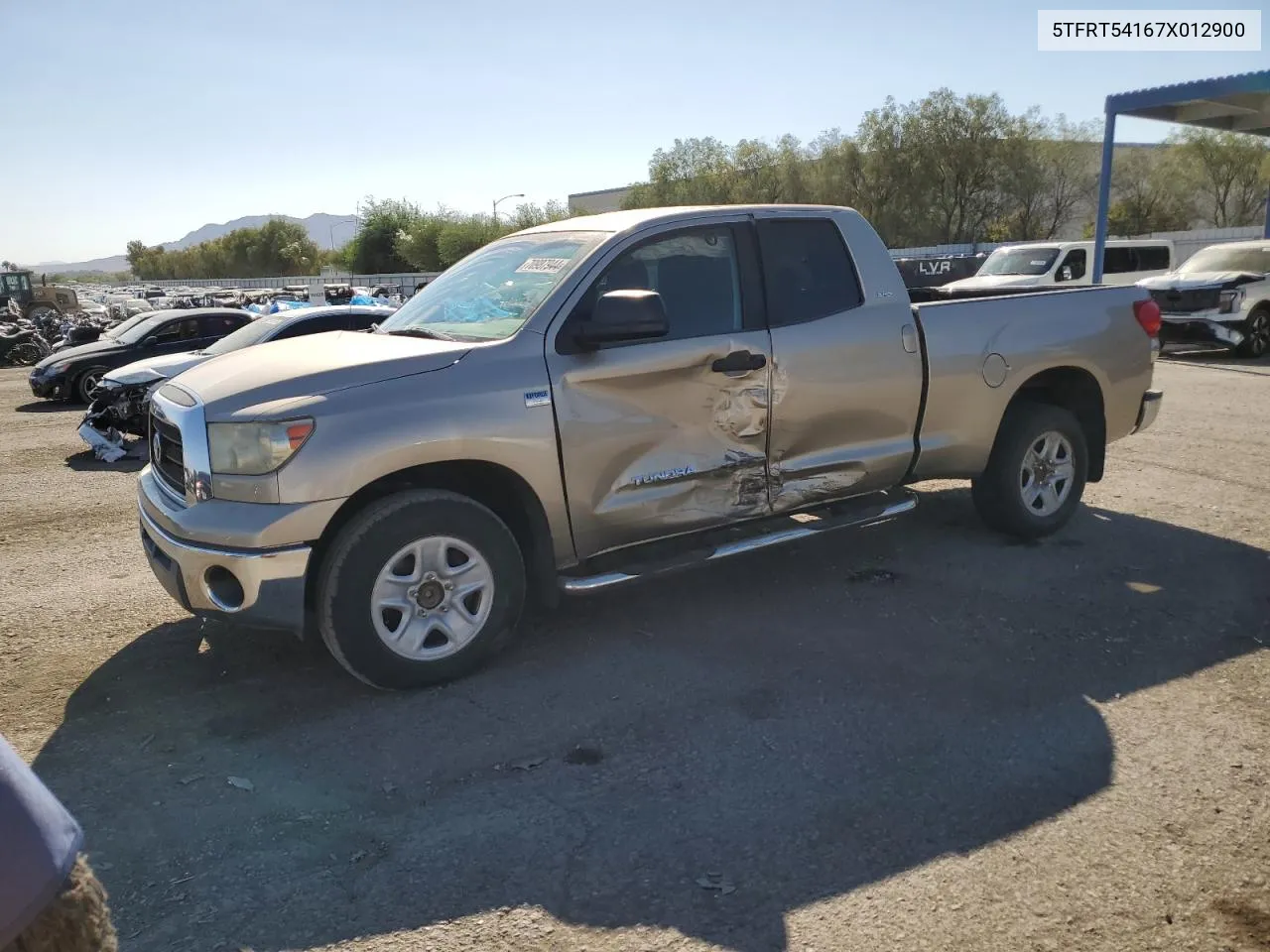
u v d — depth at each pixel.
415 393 3.85
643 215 4.65
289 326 10.60
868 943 2.49
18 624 4.94
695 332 4.50
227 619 3.80
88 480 8.97
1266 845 2.88
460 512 3.94
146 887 2.77
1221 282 15.34
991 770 3.32
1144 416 6.20
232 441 3.70
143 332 14.52
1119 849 2.87
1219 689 3.89
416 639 3.93
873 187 52.75
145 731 3.73
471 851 2.91
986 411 5.43
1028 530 5.79
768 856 2.87
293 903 2.68
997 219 52.69
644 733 3.62
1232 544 5.77
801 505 4.90
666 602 4.99
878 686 3.97
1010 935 2.51
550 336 4.17
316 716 3.82
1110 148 18.86
